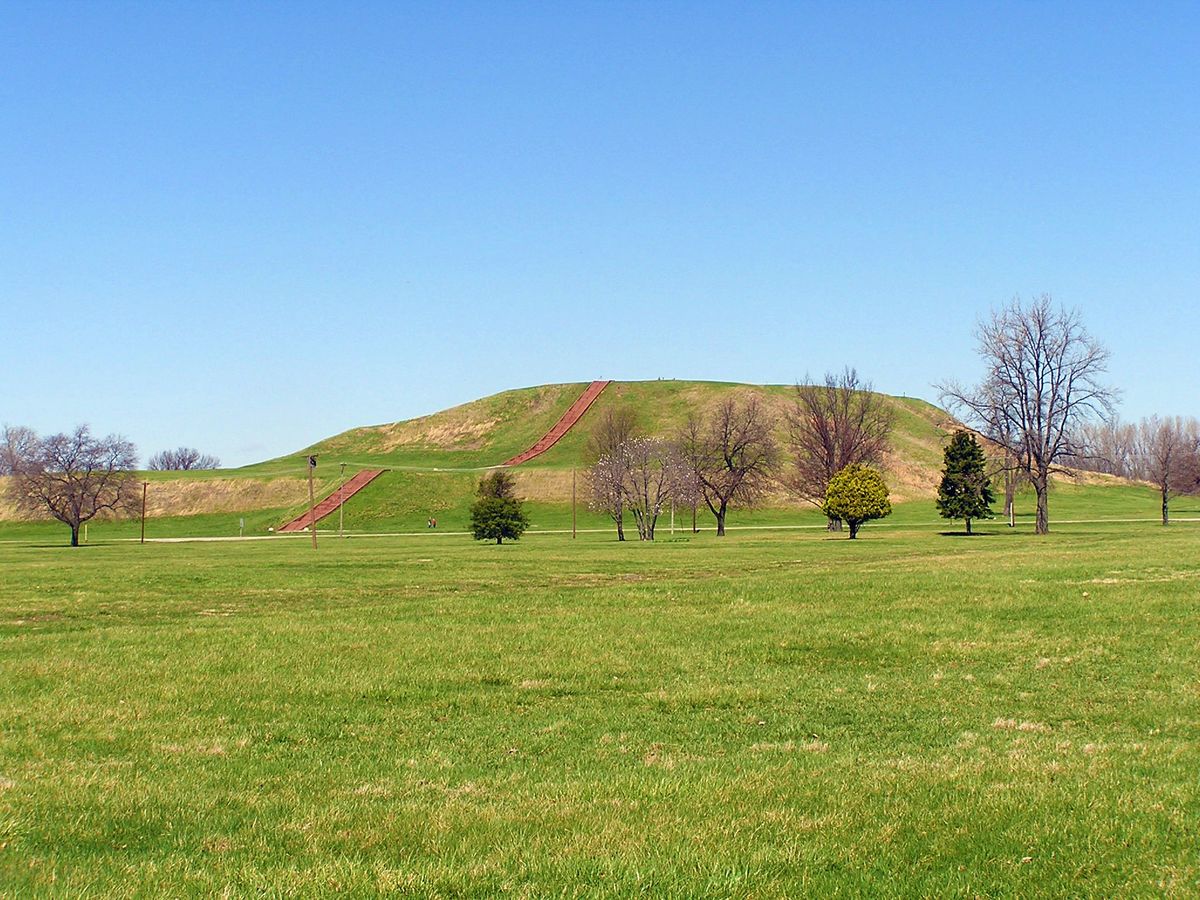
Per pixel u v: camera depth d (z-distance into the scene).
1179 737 14.56
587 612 29.14
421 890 8.70
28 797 12.05
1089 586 30.98
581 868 9.13
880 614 26.78
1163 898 8.35
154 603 35.50
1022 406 82.62
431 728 16.11
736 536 91.56
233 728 16.16
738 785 12.14
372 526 126.00
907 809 10.87
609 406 177.12
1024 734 14.95
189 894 8.70
